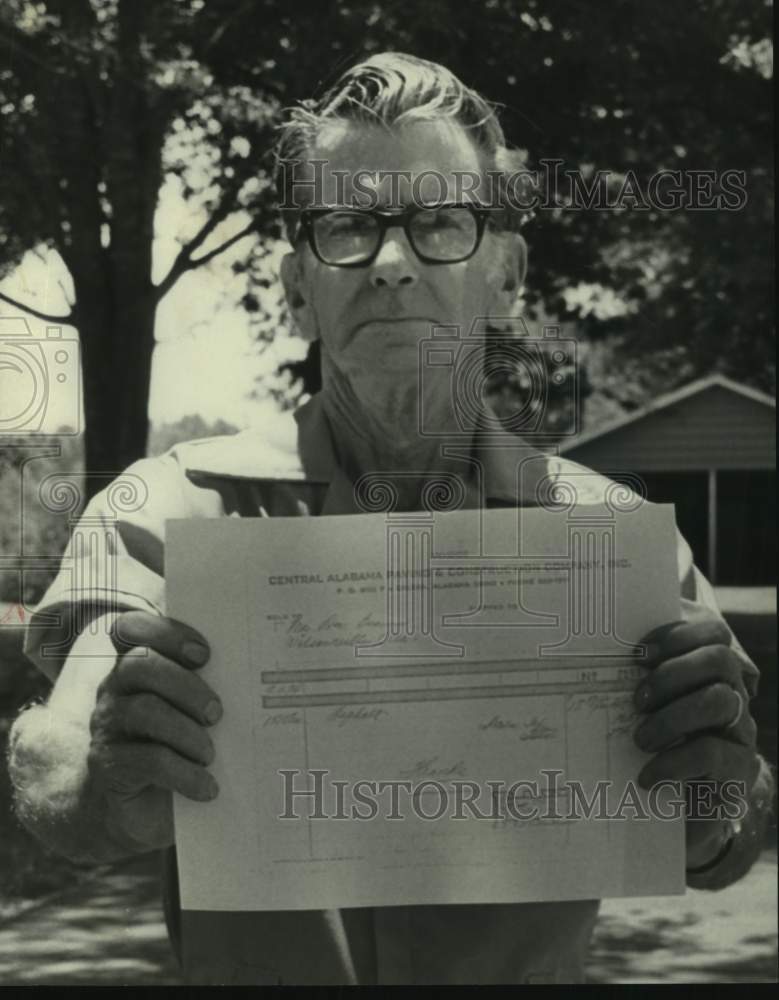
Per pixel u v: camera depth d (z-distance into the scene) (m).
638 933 4.80
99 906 4.77
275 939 1.56
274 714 1.40
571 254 6.59
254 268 5.81
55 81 6.20
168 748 1.35
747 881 5.40
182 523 1.40
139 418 5.97
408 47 6.19
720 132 6.69
